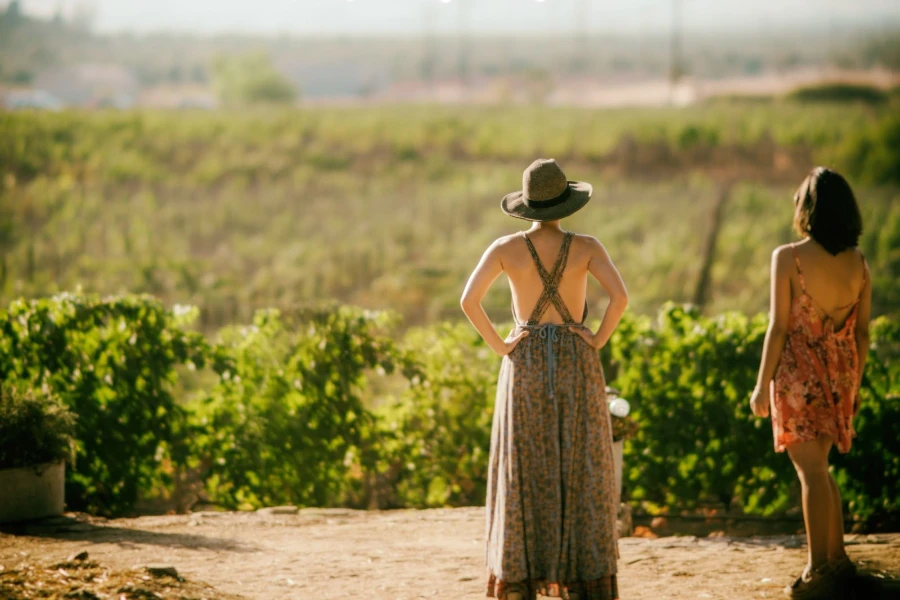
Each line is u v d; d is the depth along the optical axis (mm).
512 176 39750
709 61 179125
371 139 53812
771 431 7324
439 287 21516
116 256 24047
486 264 4512
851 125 55094
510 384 4453
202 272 22906
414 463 7734
